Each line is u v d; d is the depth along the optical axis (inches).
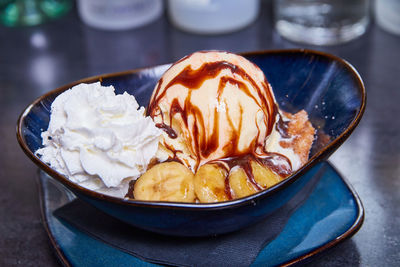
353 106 17.8
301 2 28.2
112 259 17.4
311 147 18.6
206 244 17.4
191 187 17.1
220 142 17.8
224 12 28.8
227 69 18.1
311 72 19.2
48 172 16.5
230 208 15.8
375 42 28.3
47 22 31.7
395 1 28.2
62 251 17.6
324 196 18.6
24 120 17.7
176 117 18.1
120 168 17.2
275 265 16.8
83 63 27.7
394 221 19.0
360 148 21.9
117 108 17.2
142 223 16.6
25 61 28.0
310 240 17.4
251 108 18.0
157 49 28.5
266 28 29.9
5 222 19.8
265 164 17.9
